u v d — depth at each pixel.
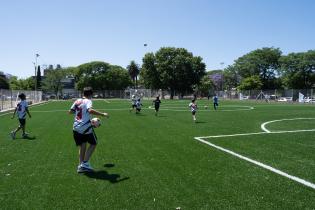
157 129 17.41
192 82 96.44
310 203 6.09
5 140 13.98
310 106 45.31
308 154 10.49
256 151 11.02
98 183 7.46
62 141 13.58
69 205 6.11
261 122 21.20
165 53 95.31
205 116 26.61
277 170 8.45
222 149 11.38
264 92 79.25
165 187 7.11
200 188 7.02
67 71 119.94
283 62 94.56
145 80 98.31
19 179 7.85
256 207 5.91
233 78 119.69
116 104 52.91
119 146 12.16
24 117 14.85
